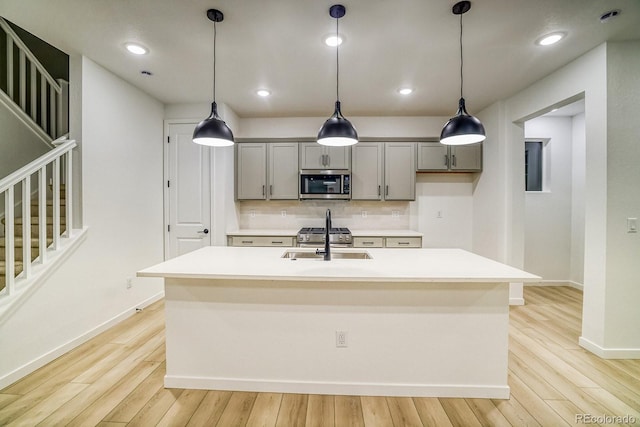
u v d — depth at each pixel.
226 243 3.85
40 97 3.56
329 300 1.92
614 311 2.34
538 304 3.61
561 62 2.65
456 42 2.34
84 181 2.63
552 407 1.80
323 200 4.48
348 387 1.93
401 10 1.95
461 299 1.89
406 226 4.46
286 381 1.95
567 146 4.27
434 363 1.91
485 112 3.88
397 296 1.90
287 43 2.37
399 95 3.46
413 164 4.11
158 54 2.55
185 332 1.97
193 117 3.76
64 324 2.42
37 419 1.68
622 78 2.30
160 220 3.74
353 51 2.49
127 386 1.99
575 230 4.26
